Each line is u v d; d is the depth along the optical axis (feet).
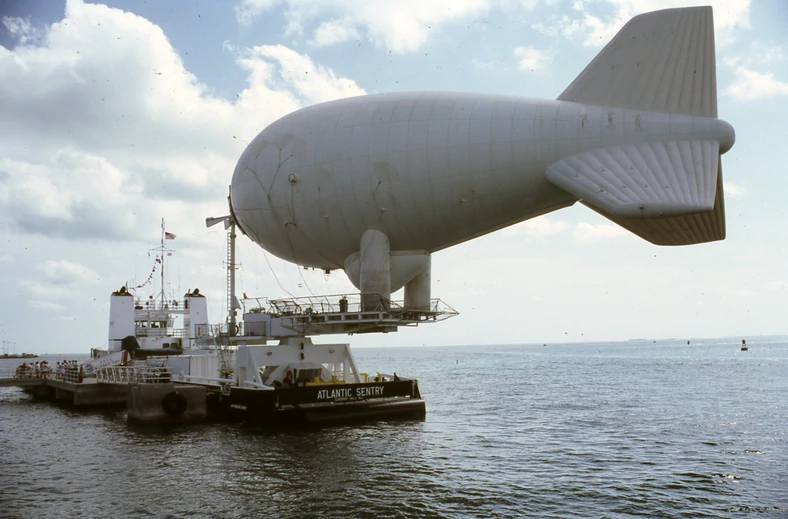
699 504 57.88
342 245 90.53
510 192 78.89
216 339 106.22
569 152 73.82
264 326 100.32
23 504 57.98
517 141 76.18
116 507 56.59
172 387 103.55
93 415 123.34
